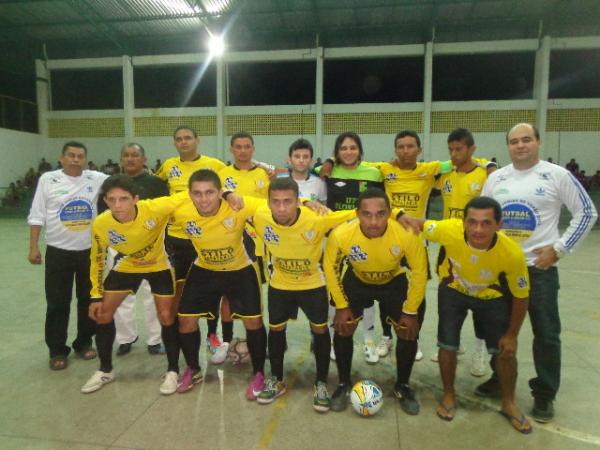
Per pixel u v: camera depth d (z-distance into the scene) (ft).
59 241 11.25
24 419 8.59
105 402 9.30
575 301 16.94
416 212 12.19
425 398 9.52
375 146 59.00
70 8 52.70
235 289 9.87
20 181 62.03
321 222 8.92
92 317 9.88
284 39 58.95
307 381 10.40
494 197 9.12
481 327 9.27
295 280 9.42
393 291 9.46
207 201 8.85
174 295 10.32
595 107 54.34
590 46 52.70
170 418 8.63
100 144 65.00
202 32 58.03
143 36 59.21
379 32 56.65
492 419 8.59
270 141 61.11
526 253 8.63
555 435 8.02
